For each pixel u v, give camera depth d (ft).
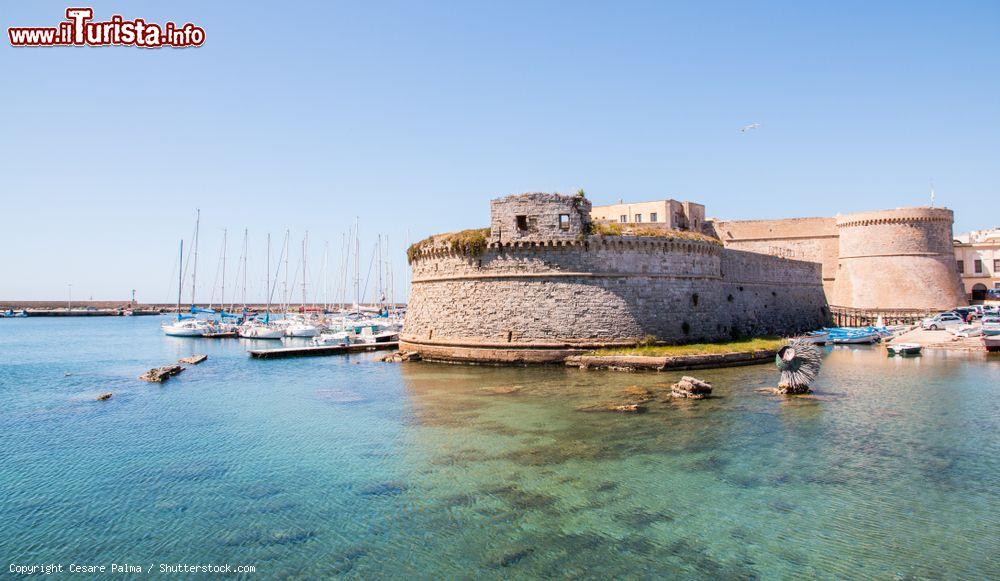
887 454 74.49
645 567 47.70
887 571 46.85
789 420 91.20
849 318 274.98
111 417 103.40
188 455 78.95
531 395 112.16
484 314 159.22
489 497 61.87
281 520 57.47
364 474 69.46
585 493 62.64
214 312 451.12
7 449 83.10
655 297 160.25
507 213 157.28
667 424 89.10
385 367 161.17
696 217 263.70
